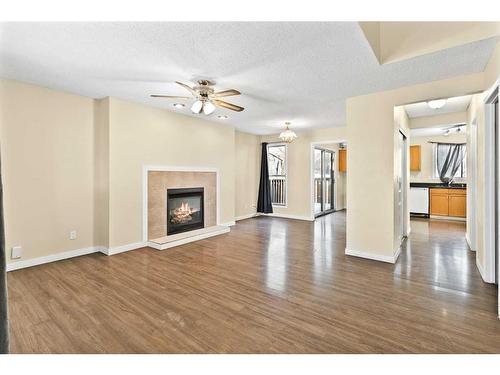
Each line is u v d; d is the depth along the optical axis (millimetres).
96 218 3906
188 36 2137
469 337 1851
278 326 2002
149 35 2131
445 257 3670
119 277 2949
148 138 4246
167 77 3004
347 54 2432
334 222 6480
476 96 3318
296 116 4973
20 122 3180
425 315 2150
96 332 1920
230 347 1758
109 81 3139
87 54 2447
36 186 3324
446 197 6711
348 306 2307
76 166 3676
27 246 3266
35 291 2584
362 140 3664
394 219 3523
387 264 3395
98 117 3881
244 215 7039
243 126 6039
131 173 4027
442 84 3057
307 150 6785
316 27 2012
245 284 2770
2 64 2674
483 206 2834
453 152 6949
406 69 2770
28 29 2033
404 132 4297
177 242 4289
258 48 2332
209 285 2744
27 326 1988
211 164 5484
